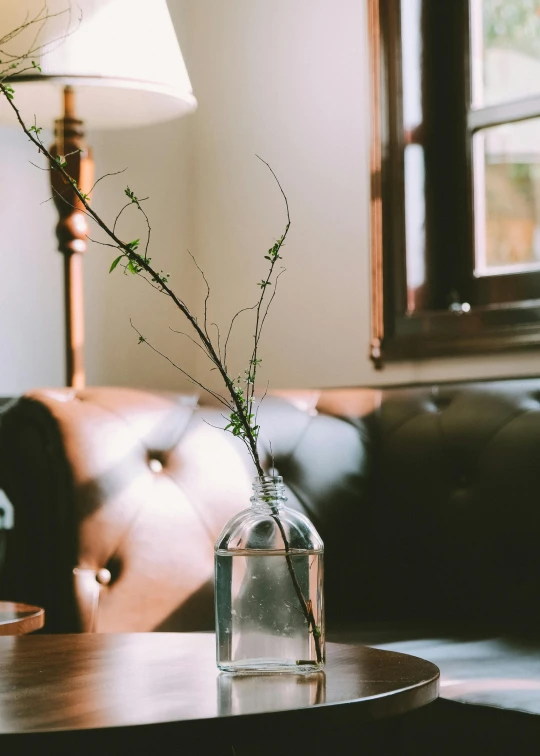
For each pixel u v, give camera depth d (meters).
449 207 2.45
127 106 2.29
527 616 1.69
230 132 2.83
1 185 2.51
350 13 2.55
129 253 0.95
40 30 1.99
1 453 1.67
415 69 2.45
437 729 1.32
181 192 2.89
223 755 0.80
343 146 2.57
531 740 1.19
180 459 1.71
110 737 0.70
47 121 2.35
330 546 1.87
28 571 1.61
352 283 2.54
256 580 0.90
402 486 1.89
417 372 2.38
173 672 0.92
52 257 2.60
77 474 1.59
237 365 2.79
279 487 0.92
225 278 2.83
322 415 1.95
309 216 2.64
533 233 2.29
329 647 1.05
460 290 2.41
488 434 1.81
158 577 1.62
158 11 2.13
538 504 1.70
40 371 2.57
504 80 2.36
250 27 2.79
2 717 0.74
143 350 2.77
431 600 1.83
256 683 0.86
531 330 2.15
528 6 2.31
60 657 1.00
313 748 1.38
